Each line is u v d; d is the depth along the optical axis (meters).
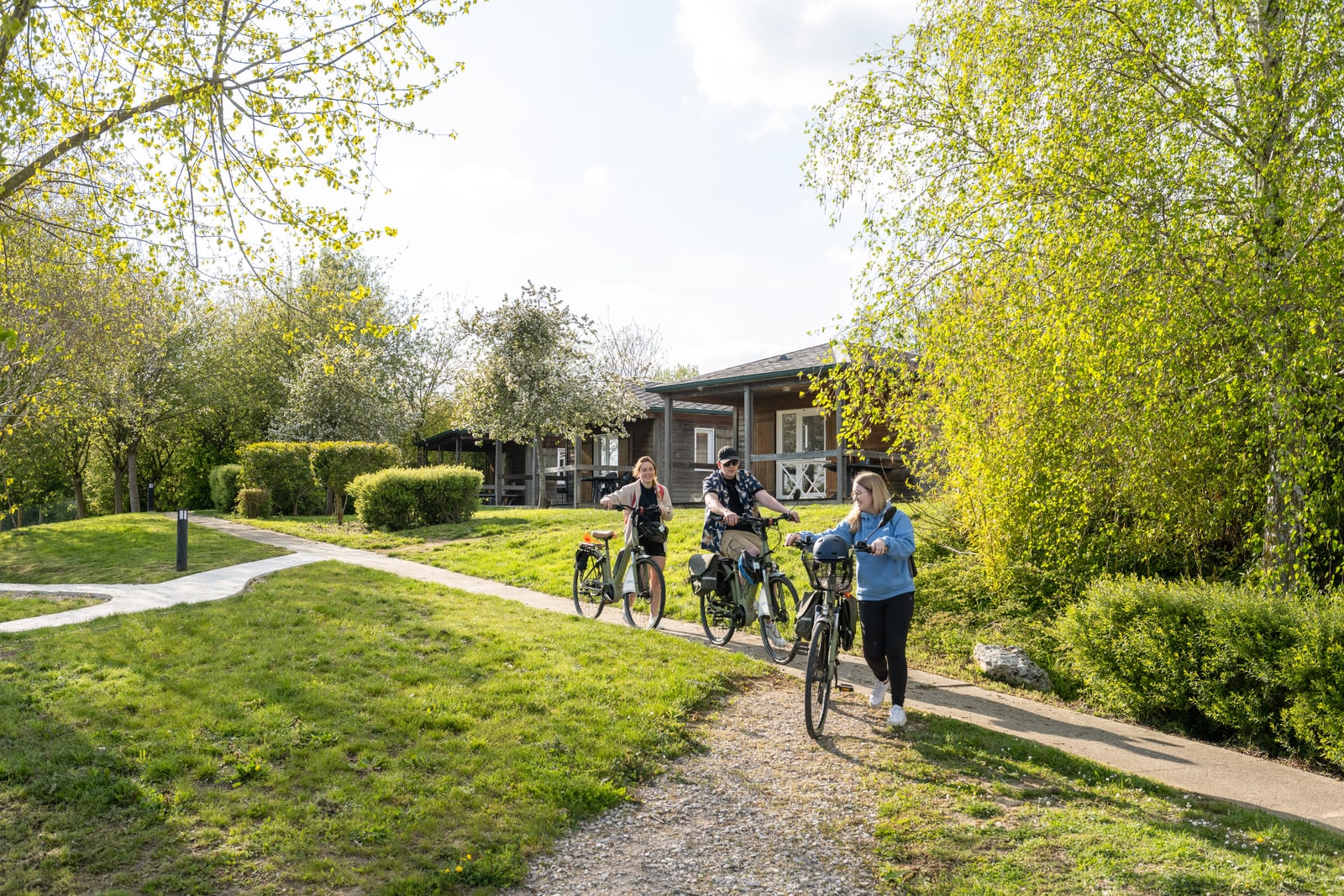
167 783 4.52
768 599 7.79
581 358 25.72
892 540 5.88
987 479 9.18
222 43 7.64
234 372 33.72
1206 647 6.85
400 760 4.93
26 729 5.07
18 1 5.86
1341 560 7.86
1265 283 6.85
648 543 8.90
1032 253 7.93
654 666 7.05
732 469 8.12
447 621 8.33
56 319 12.86
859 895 3.84
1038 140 7.97
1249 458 7.92
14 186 7.25
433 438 35.06
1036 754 5.66
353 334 9.07
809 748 5.62
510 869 3.93
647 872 4.02
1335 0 6.94
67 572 13.36
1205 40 7.66
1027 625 8.88
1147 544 8.85
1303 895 3.80
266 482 24.77
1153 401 7.45
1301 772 5.96
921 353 9.30
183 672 6.30
